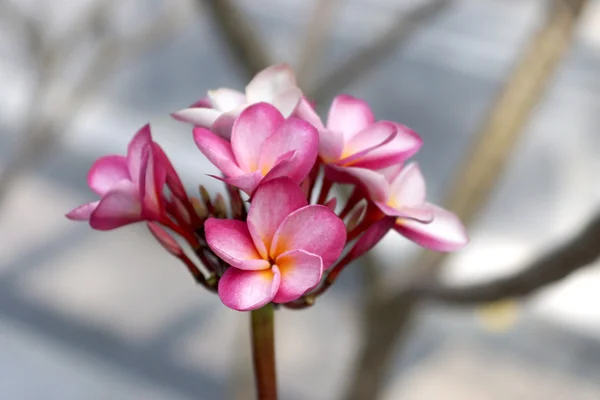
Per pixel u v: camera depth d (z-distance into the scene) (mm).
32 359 2846
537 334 2828
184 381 2809
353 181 1018
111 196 996
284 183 976
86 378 2801
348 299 2854
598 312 2773
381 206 1011
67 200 3250
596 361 2754
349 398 1761
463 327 2877
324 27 1850
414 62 3094
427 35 3113
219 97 1042
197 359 2865
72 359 2865
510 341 2832
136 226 3299
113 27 2295
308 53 1833
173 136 3033
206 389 2785
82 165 3254
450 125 3021
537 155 2988
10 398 2637
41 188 3250
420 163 2971
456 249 1048
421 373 2756
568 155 2984
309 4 2947
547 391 2678
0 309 2984
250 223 977
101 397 2719
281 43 3008
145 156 990
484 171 1594
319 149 1012
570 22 1561
